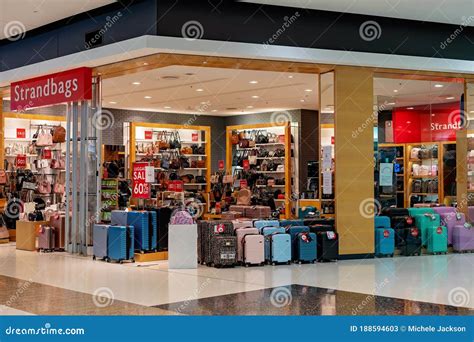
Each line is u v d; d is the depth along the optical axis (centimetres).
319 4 1027
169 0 961
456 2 1018
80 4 1018
